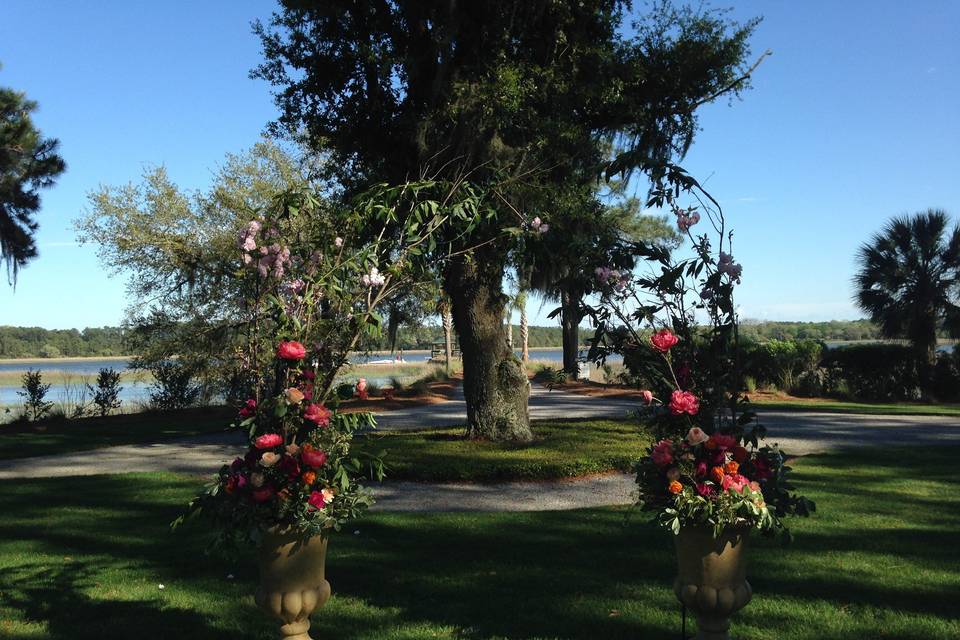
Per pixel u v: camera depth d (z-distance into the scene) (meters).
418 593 4.25
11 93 17.62
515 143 10.46
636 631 3.62
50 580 4.59
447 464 8.46
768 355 21.42
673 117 11.32
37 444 12.54
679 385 3.36
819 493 7.18
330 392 3.28
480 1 10.37
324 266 3.62
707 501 2.94
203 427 15.09
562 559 4.96
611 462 8.86
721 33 10.84
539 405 19.08
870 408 17.22
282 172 18.11
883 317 20.42
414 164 11.00
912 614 3.80
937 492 7.21
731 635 3.51
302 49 11.42
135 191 18.08
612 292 3.64
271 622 3.81
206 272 18.20
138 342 18.89
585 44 10.85
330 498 2.99
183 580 4.57
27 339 70.69
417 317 19.56
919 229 20.08
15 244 17.84
